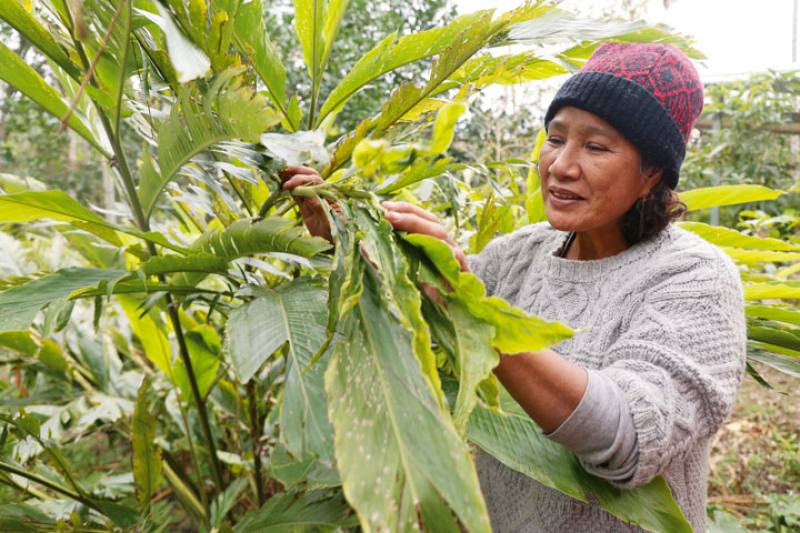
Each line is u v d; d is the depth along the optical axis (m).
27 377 1.67
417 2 4.08
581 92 0.73
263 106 0.58
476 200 1.34
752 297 1.12
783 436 2.58
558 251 0.91
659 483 0.70
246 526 0.90
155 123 0.87
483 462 0.95
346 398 0.48
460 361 0.50
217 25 0.70
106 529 1.12
